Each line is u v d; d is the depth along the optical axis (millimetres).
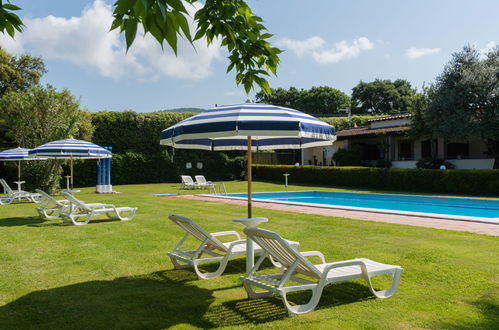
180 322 3754
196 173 32094
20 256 6461
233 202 14875
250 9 3506
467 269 5418
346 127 37375
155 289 4785
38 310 4082
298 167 29500
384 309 4047
